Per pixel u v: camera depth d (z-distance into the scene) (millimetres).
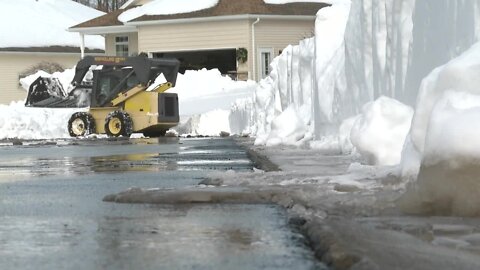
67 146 36406
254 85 61812
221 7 66500
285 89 31016
